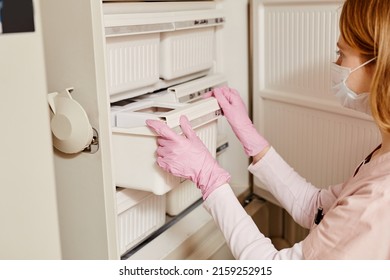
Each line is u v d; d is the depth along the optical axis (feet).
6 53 2.77
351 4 3.42
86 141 3.95
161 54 5.44
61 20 3.84
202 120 4.66
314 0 5.49
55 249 3.26
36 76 2.96
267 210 7.01
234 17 6.58
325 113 5.72
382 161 3.45
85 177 4.14
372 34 3.27
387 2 3.17
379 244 3.22
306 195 4.66
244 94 6.80
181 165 3.98
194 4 5.95
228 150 7.07
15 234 2.97
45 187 3.12
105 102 3.85
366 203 3.24
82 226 4.31
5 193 2.88
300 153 6.19
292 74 6.06
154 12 5.12
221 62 6.74
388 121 3.29
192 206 6.26
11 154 2.88
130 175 4.34
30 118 2.96
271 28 6.24
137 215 5.09
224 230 3.92
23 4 2.81
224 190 3.97
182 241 5.37
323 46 5.54
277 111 6.43
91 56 3.81
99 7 3.68
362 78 3.60
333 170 5.74
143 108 4.97
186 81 6.14
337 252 3.32
